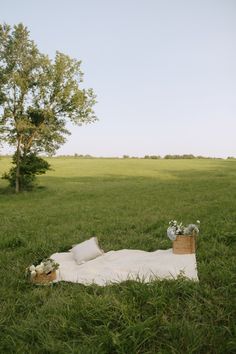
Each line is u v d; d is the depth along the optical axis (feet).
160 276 20.61
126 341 14.05
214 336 14.40
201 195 67.05
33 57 91.50
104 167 199.82
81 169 189.98
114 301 17.07
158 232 33.96
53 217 49.01
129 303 17.03
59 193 91.25
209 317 16.12
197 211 45.01
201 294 18.06
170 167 193.67
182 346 14.10
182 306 17.19
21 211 58.49
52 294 19.54
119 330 15.14
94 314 16.19
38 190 101.35
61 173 170.09
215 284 19.53
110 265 23.66
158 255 25.13
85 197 78.43
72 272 23.25
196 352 13.70
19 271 24.07
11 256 28.27
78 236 34.81
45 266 21.75
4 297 19.69
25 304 18.63
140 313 16.25
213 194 67.10
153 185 99.45
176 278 19.85
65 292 19.72
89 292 19.60
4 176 101.60
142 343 14.15
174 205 54.54
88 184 116.88
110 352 13.94
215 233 30.30
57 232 37.52
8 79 87.56
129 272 21.83
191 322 15.64
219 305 17.07
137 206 56.44
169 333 14.70
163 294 17.52
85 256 25.67
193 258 23.40
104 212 51.31
